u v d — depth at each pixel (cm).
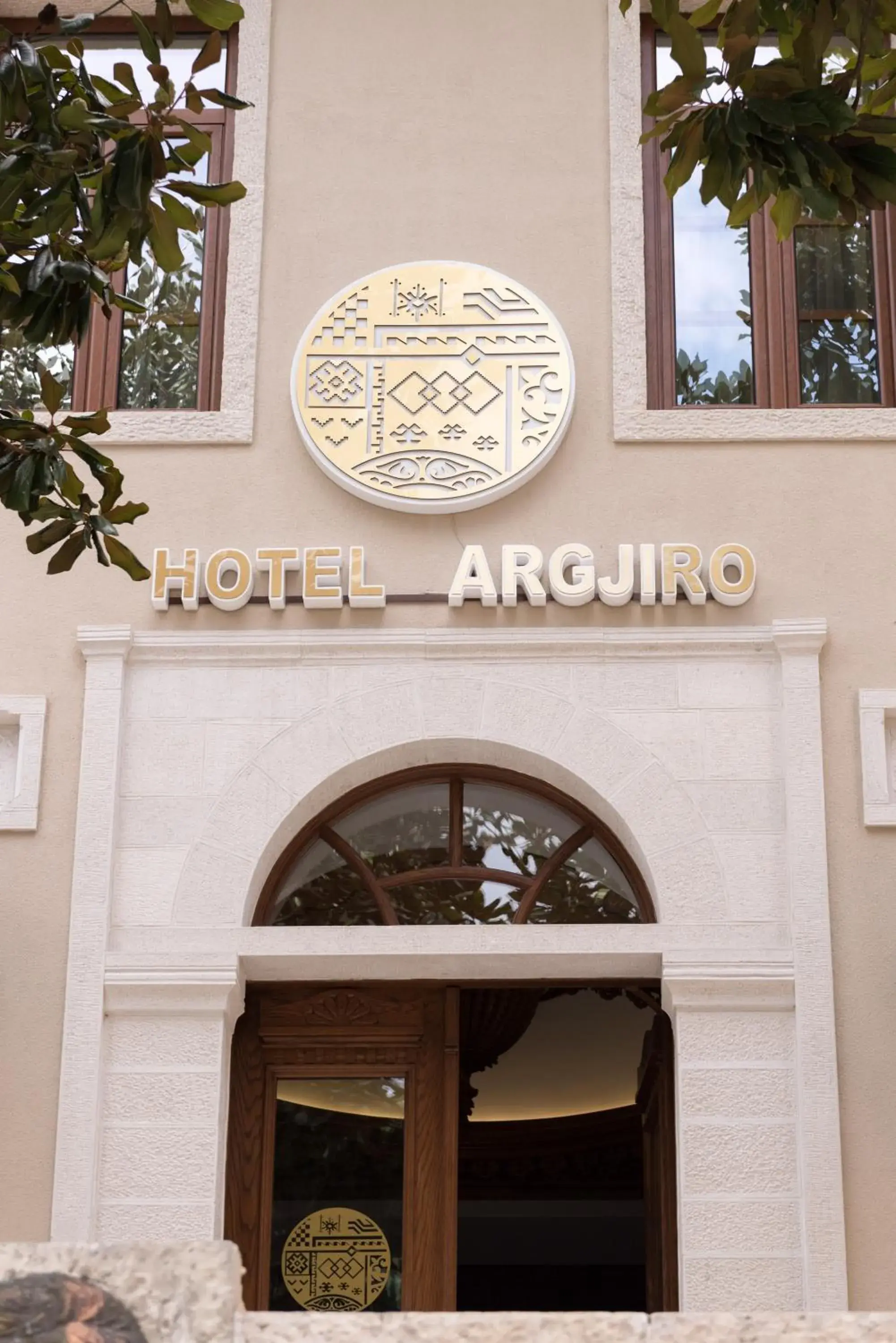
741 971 781
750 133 569
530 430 862
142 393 905
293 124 924
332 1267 810
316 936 796
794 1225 753
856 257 913
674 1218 816
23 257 622
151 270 919
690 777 813
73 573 852
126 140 571
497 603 839
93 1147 764
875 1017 777
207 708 830
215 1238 764
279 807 816
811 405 891
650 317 902
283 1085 835
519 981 827
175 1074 779
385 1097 834
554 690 827
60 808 817
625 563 839
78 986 786
